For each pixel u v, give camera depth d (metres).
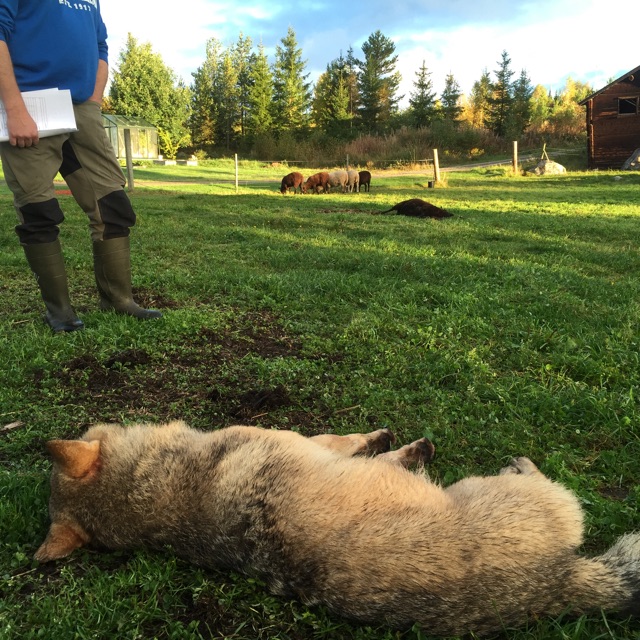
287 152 59.44
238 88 77.38
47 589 2.21
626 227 11.43
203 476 2.34
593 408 3.47
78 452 2.42
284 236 10.20
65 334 4.66
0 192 18.89
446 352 4.36
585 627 1.95
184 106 64.94
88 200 4.89
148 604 2.11
